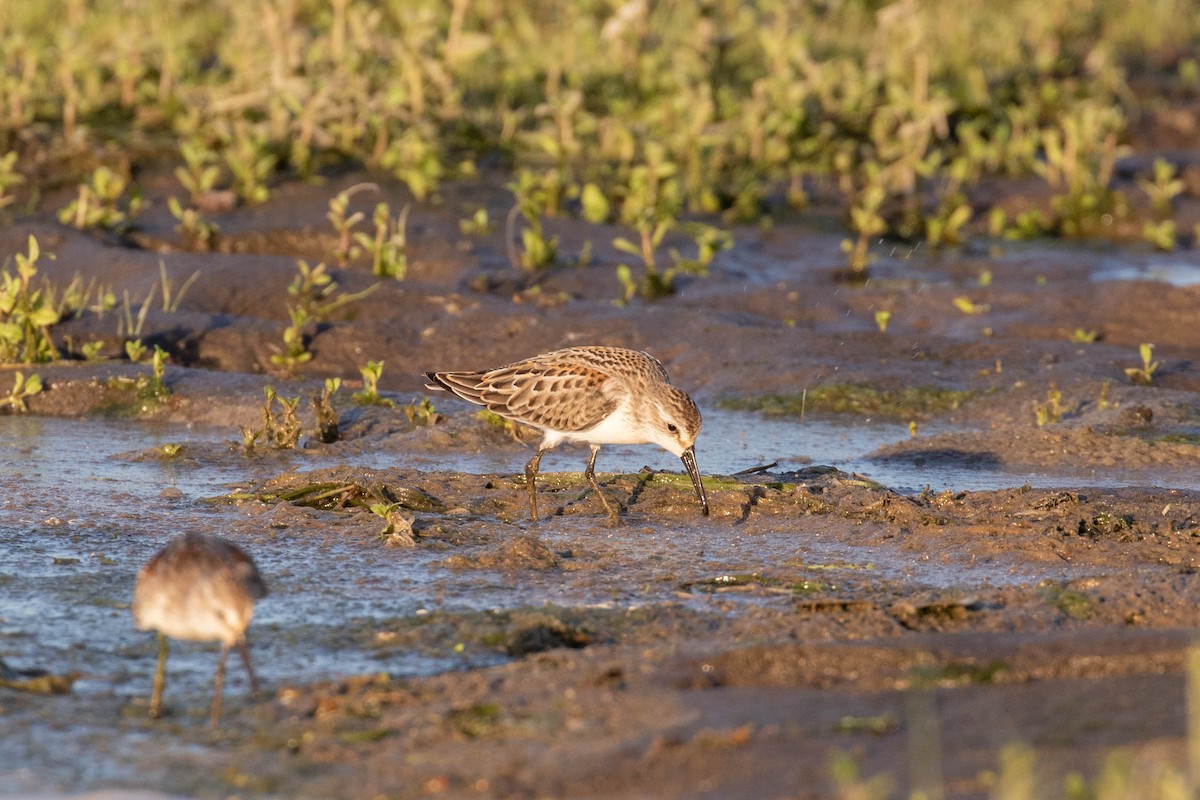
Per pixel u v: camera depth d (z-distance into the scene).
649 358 11.69
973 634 8.42
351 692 7.79
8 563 9.94
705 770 6.71
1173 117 29.27
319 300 18.08
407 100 24.00
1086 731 7.03
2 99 22.72
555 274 19.45
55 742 7.16
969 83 27.66
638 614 9.09
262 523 10.98
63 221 19.97
